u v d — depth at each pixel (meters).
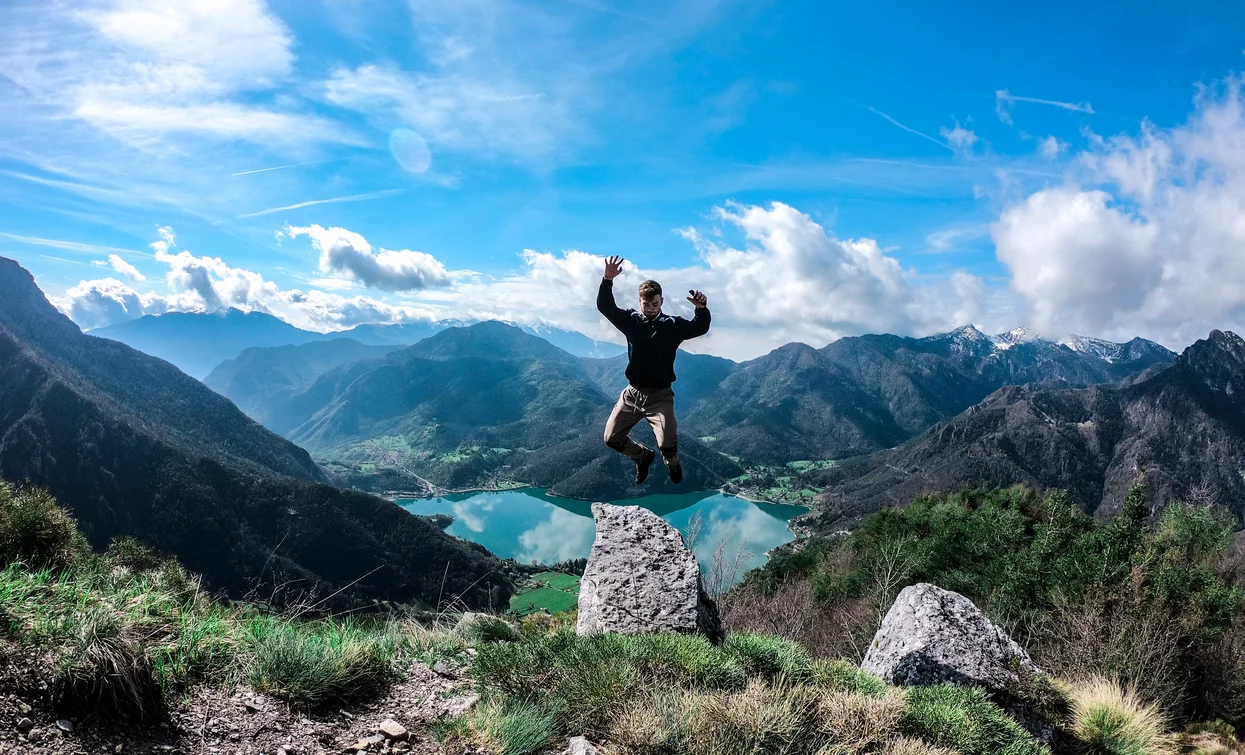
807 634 13.74
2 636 3.36
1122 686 9.75
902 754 4.44
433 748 3.94
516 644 5.53
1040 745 5.28
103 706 3.30
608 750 4.20
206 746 3.46
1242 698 10.26
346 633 5.33
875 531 20.48
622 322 5.36
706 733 4.22
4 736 2.88
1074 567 12.41
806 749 4.48
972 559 15.37
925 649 6.80
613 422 5.54
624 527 8.01
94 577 5.11
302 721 3.98
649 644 5.43
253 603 5.59
